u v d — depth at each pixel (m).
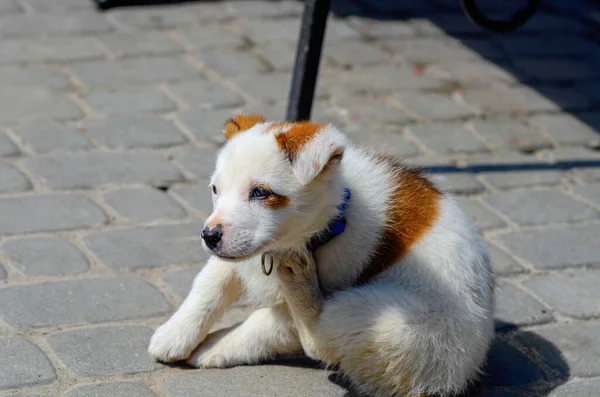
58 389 5.40
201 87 10.23
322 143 5.11
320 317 5.51
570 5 13.85
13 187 7.80
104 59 10.73
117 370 5.66
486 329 5.63
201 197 8.00
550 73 11.54
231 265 5.80
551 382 5.93
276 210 5.17
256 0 13.07
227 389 5.59
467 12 8.33
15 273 6.59
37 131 8.87
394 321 5.30
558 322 6.64
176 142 8.95
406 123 9.85
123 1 12.34
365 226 5.55
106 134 8.96
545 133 9.96
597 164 9.34
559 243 7.74
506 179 8.83
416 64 11.45
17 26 11.38
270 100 10.05
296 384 5.71
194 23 12.06
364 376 5.56
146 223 7.50
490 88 10.98
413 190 5.84
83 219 7.43
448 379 5.48
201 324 5.80
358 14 12.88
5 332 5.89
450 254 5.56
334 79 10.79
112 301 6.39
